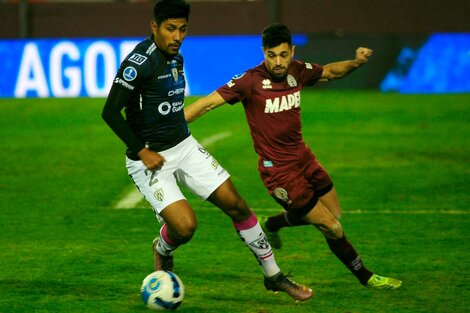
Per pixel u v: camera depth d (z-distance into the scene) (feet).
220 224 98.48
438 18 229.66
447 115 193.36
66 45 226.38
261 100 69.87
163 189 65.16
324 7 231.50
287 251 85.61
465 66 226.58
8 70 229.25
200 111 69.62
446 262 80.43
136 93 63.62
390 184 122.52
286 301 68.54
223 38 223.92
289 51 68.03
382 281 70.44
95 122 190.70
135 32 236.02
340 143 160.56
